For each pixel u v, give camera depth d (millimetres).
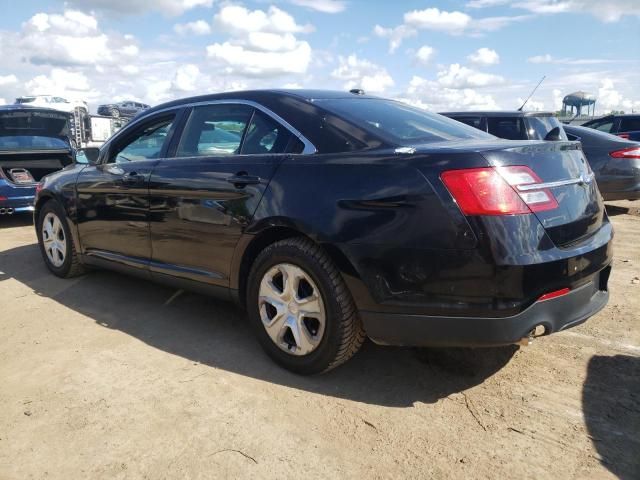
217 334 3842
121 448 2547
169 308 4367
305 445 2551
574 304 2768
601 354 3412
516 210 2559
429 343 2738
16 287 4988
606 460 2412
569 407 2828
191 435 2635
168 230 3834
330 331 2945
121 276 5266
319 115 3250
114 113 29484
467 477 2324
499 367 3275
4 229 7992
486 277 2529
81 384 3139
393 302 2727
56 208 5035
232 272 3451
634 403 2854
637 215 8648
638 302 4348
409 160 2734
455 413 2805
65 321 4121
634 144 7926
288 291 3133
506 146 2738
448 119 3857
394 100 3988
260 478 2336
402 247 2678
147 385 3115
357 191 2832
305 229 2957
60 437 2639
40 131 9039
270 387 3080
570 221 2783
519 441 2561
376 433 2641
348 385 3098
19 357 3514
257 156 3367
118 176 4258
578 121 13984
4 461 2475
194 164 3689
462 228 2549
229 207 3381
